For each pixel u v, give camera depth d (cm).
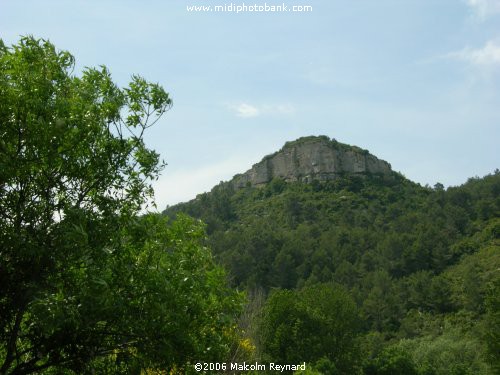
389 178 13725
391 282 7512
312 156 14075
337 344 4256
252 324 2944
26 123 765
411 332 6228
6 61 796
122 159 877
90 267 748
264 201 13038
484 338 3753
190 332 854
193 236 973
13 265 766
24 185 799
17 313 807
